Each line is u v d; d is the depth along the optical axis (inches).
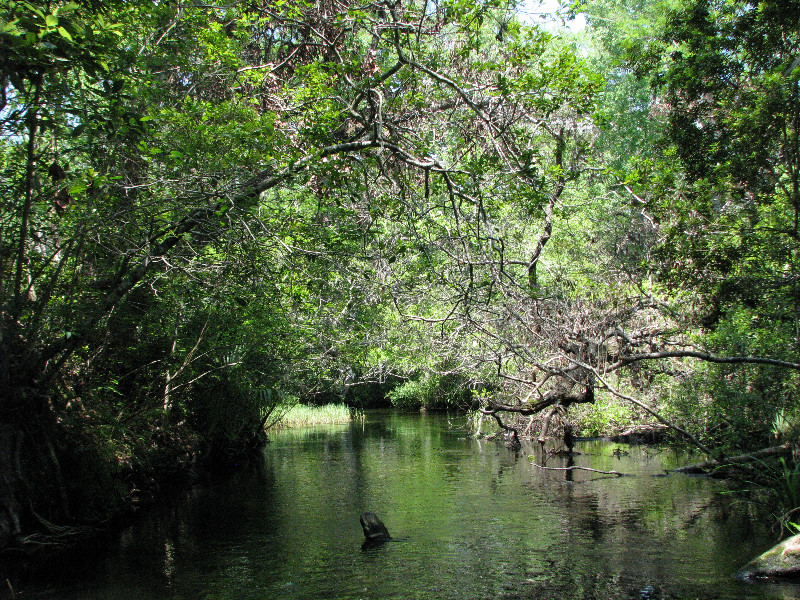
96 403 432.8
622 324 583.8
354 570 288.0
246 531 367.9
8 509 324.5
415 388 1336.1
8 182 339.6
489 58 448.8
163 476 519.8
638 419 687.1
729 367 499.8
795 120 390.3
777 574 263.9
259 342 620.7
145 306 452.1
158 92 348.8
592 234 643.5
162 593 263.7
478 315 525.7
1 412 338.3
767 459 428.5
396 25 356.8
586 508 400.2
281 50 512.4
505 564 291.6
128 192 362.6
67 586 274.7
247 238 370.0
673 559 293.4
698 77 418.0
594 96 387.5
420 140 402.9
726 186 425.4
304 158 365.4
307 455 701.9
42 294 356.8
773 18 391.2
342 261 432.8
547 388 655.1
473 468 569.6
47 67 275.4
